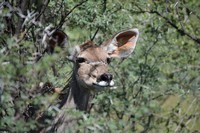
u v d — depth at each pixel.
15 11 14.97
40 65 12.71
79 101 15.69
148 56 18.67
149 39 18.73
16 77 12.98
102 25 17.00
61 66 16.61
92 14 17.14
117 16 17.81
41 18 16.33
